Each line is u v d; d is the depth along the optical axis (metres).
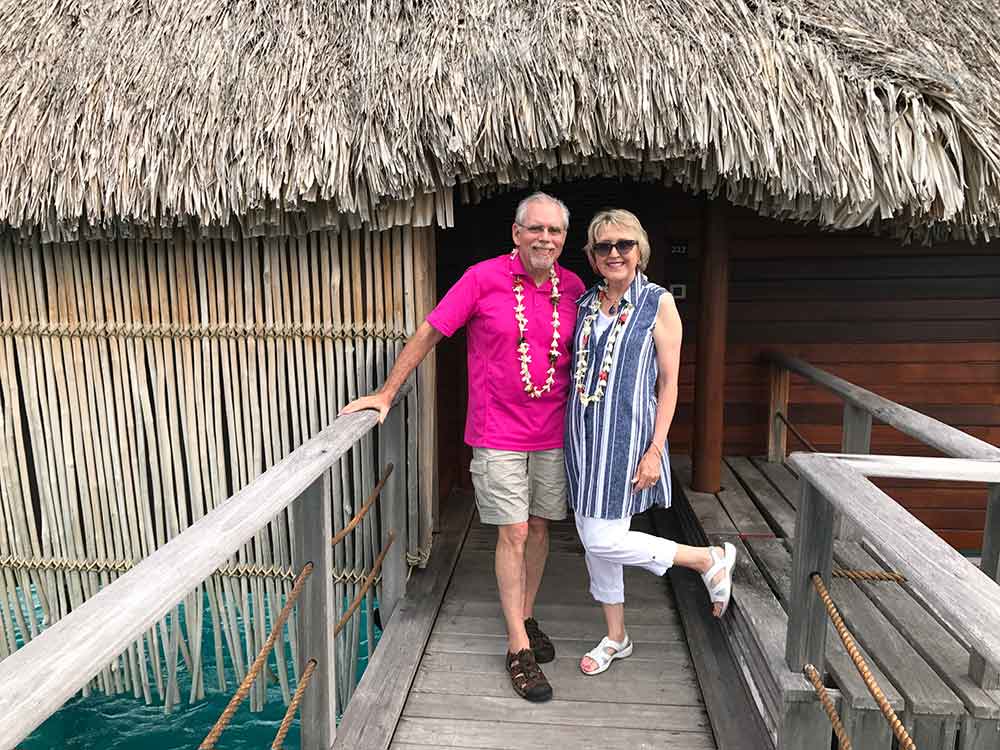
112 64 2.92
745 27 2.80
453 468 4.68
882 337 4.50
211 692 3.59
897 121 2.68
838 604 2.67
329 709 2.21
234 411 3.27
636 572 3.54
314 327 3.16
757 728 2.36
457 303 2.37
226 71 2.84
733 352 4.62
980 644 1.18
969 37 3.05
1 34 3.14
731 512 3.67
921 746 2.09
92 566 3.46
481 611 3.17
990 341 4.42
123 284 3.19
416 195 2.84
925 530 1.61
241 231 3.02
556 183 4.48
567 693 2.61
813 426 4.67
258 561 3.38
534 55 2.70
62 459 3.37
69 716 3.49
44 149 2.82
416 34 2.83
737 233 4.50
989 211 2.77
